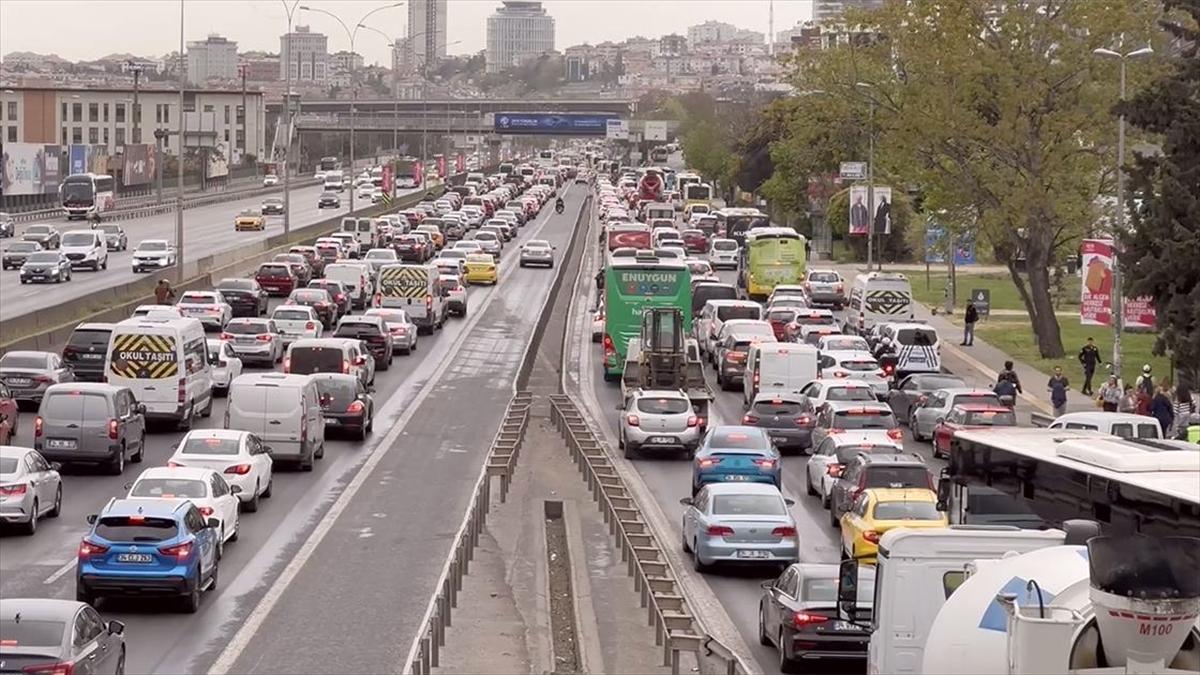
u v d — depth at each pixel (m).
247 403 71.81
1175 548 18.67
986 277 184.12
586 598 49.16
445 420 90.12
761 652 43.75
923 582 28.92
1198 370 84.31
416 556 55.72
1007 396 87.94
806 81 181.62
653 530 60.50
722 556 53.06
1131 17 112.12
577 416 85.12
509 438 75.00
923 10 121.69
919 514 50.50
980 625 21.66
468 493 68.50
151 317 86.38
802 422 82.12
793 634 40.12
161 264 166.25
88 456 68.62
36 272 154.12
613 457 81.31
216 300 120.19
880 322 122.75
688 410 80.81
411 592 50.25
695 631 41.53
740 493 54.44
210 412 88.00
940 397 85.50
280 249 179.75
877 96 155.12
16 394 85.25
